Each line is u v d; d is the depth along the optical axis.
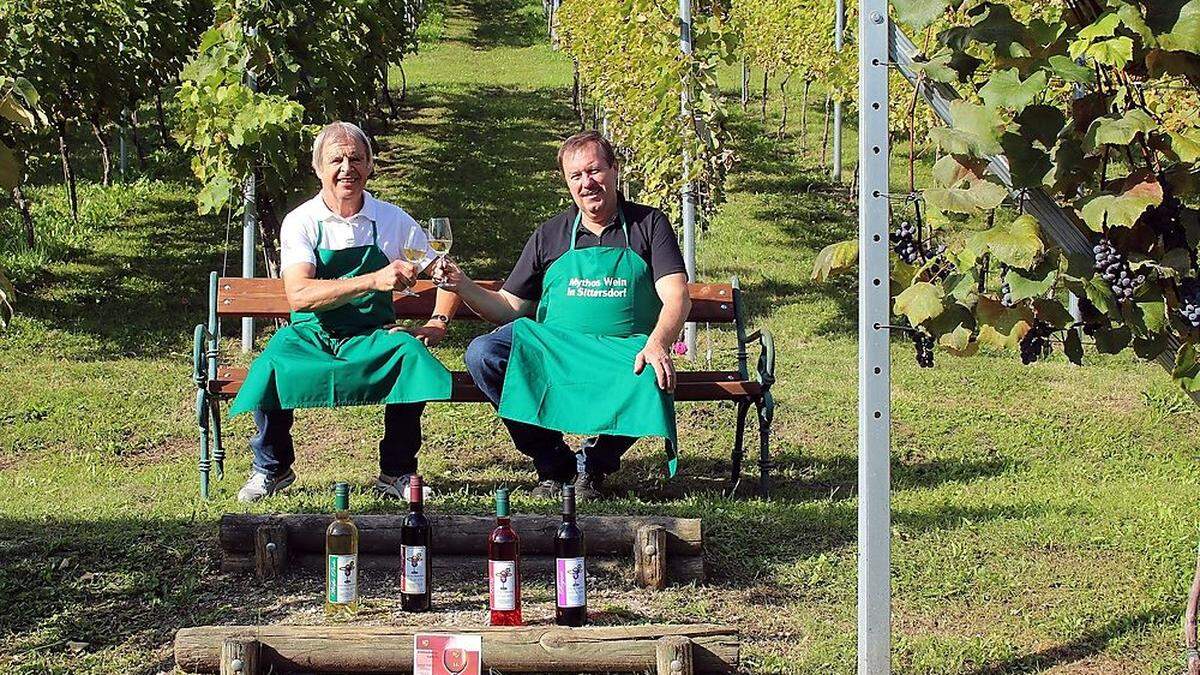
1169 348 3.37
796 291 11.47
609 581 4.42
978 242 3.16
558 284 5.46
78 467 6.64
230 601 4.26
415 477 4.10
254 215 9.24
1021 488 6.12
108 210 13.73
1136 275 3.18
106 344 9.54
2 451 6.99
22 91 4.11
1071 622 4.18
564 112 20.88
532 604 4.20
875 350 3.45
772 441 7.13
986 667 3.87
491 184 15.65
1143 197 3.05
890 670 3.56
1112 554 4.89
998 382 8.61
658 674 3.52
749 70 23.92
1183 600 4.38
